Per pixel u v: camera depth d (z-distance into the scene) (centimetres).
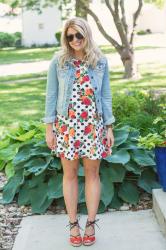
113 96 719
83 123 397
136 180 521
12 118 1012
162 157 463
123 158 502
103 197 489
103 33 1495
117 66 1770
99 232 441
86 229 418
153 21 3447
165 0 1848
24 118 1010
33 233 451
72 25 389
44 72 1708
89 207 416
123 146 530
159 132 589
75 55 399
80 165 509
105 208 491
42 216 491
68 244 422
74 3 1645
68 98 397
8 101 1216
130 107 685
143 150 527
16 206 519
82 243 418
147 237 427
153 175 527
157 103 712
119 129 543
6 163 626
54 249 415
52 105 405
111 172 505
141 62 1892
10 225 477
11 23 3444
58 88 404
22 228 465
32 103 1178
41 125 616
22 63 2014
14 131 655
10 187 536
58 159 519
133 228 447
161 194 470
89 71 397
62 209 504
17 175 539
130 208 496
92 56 393
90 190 414
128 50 1483
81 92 397
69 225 436
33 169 513
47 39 2945
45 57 2217
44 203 503
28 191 523
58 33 2791
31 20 2939
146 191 511
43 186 514
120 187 512
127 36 1473
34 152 526
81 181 502
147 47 2430
